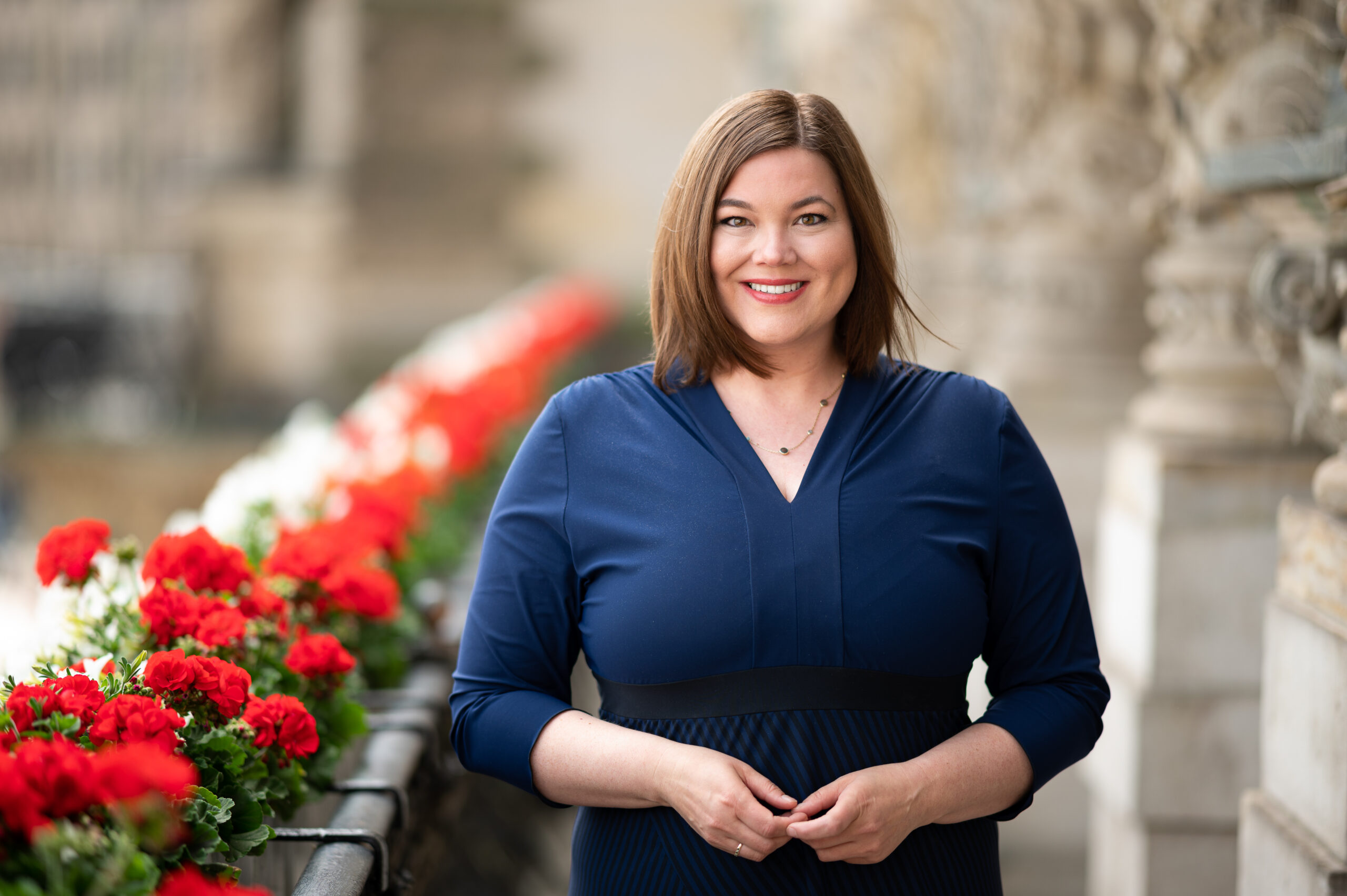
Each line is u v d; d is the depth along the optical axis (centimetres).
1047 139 624
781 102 237
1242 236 434
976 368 685
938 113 926
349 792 290
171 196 2377
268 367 2081
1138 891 446
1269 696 308
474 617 241
